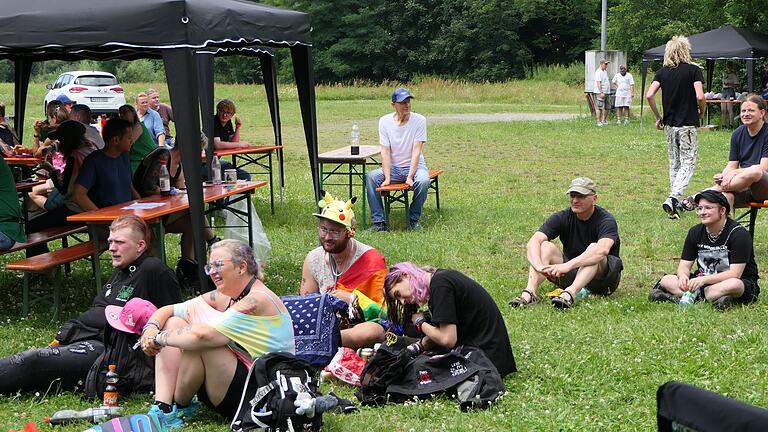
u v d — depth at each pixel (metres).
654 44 45.06
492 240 9.88
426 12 62.91
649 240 9.53
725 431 2.47
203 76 10.66
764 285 7.52
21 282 8.25
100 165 7.55
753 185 8.30
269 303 4.63
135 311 5.02
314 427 4.38
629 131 23.00
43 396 5.12
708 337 5.98
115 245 5.27
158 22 6.50
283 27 8.55
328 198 6.10
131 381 5.02
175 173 8.62
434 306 5.21
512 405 4.89
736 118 23.77
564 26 61.62
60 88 27.52
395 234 10.25
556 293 7.29
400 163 10.59
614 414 4.74
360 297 5.86
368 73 64.88
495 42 59.88
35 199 9.82
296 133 24.05
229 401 4.61
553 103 39.44
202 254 6.91
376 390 5.09
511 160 17.70
